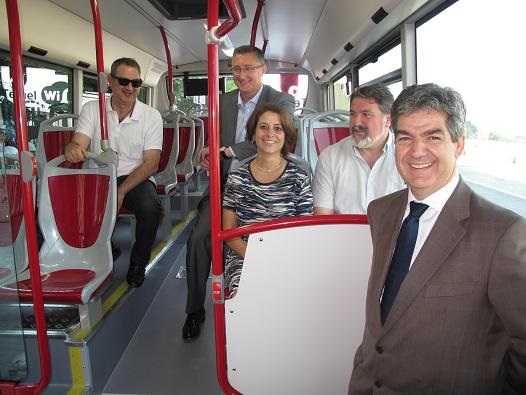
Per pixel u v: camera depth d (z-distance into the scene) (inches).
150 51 281.0
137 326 122.3
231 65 119.8
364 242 64.2
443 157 43.5
